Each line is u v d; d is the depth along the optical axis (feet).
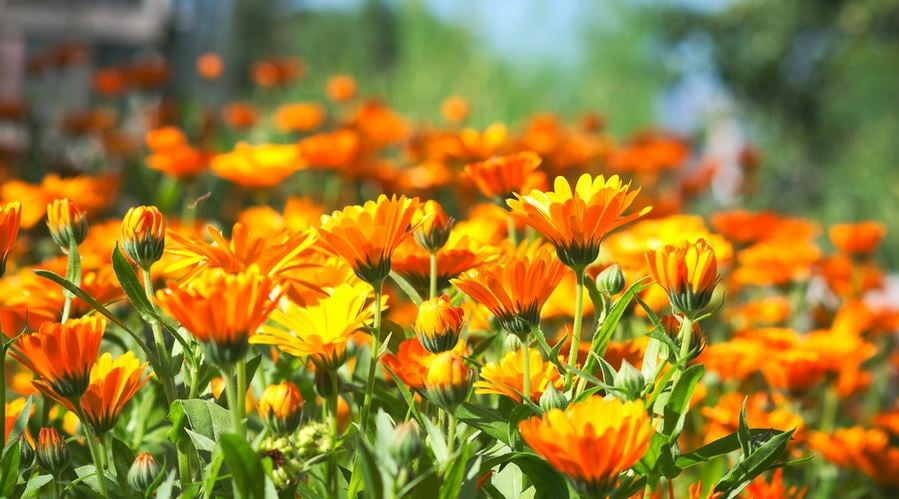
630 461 3.79
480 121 21.18
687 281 4.08
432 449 4.08
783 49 41.68
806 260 6.89
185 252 4.18
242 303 3.83
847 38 41.83
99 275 4.60
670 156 11.87
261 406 4.08
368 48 36.94
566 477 3.92
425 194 9.34
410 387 4.18
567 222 4.09
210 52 31.35
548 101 26.81
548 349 4.15
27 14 26.94
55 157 13.62
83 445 4.60
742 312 6.97
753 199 15.15
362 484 4.07
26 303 4.52
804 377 5.33
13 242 4.12
